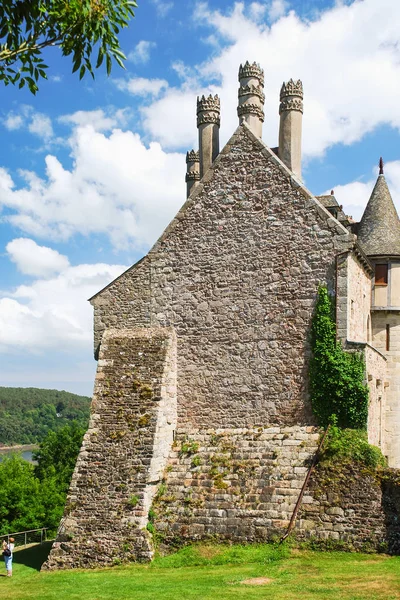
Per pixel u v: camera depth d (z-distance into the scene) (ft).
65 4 28.81
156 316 72.28
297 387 64.64
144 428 64.03
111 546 58.49
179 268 72.02
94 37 30.07
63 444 179.32
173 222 72.95
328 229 65.31
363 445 58.49
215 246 70.49
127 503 60.18
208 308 69.92
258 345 67.05
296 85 78.54
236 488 59.93
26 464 165.17
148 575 53.26
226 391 67.72
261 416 65.77
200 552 56.75
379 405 71.82
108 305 74.64
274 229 67.77
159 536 59.31
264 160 69.21
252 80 79.15
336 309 63.72
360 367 61.87
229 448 63.98
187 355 70.08
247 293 68.28
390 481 54.90
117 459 62.95
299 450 60.85
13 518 124.77
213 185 71.56
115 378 68.39
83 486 62.28
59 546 59.93
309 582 46.57
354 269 67.62
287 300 66.23
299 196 67.05
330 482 56.85
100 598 46.73
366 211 86.63
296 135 78.38
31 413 506.48
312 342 64.54
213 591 45.98
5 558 59.31
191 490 61.36
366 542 53.47
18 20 29.07
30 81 30.86
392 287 81.00
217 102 84.69
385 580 45.75
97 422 65.98
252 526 57.31
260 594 44.50
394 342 80.43
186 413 69.00
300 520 55.93
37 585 52.60
